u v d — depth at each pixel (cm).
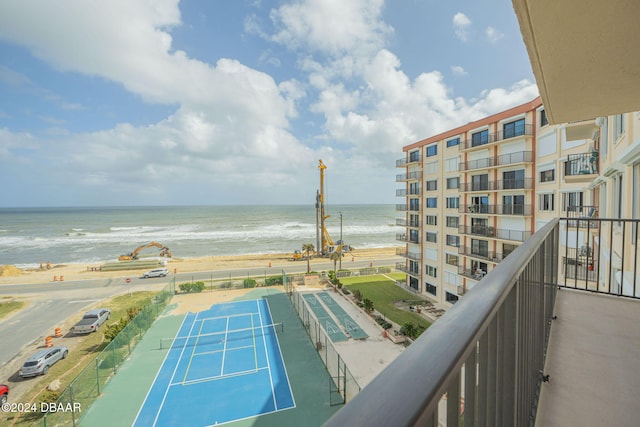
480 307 100
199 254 5366
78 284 3238
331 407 1223
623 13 161
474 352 96
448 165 2480
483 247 2142
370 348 1728
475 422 99
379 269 3775
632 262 639
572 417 229
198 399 1282
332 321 2136
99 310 2198
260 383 1388
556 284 444
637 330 351
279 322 2114
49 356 1611
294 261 4566
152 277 3512
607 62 216
